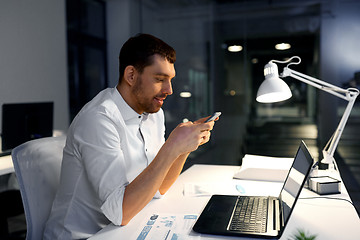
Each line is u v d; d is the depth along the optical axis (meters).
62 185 1.08
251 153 4.18
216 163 4.22
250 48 4.09
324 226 0.91
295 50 3.89
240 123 4.20
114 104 1.09
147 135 1.27
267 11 3.98
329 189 1.21
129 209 0.94
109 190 0.96
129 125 1.17
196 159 4.41
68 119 4.23
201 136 1.01
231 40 4.16
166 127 4.47
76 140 1.01
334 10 3.71
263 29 4.02
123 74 1.10
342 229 0.89
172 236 0.85
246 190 1.27
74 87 4.55
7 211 1.79
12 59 3.48
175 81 4.43
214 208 1.03
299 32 3.86
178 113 4.43
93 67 4.79
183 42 4.40
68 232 1.05
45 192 1.13
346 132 3.68
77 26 4.55
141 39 1.05
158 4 4.54
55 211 1.08
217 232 0.85
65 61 4.19
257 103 4.10
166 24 4.50
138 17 4.68
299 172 0.95
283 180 1.39
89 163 0.98
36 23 3.77
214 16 4.22
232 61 4.18
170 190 1.29
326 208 1.06
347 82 3.69
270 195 1.21
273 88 1.29
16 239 2.22
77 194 1.05
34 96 3.74
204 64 4.30
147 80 1.05
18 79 3.54
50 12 3.96
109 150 0.99
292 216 0.99
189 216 0.98
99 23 4.84
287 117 3.97
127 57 1.06
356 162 3.65
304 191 1.25
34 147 1.14
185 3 4.38
